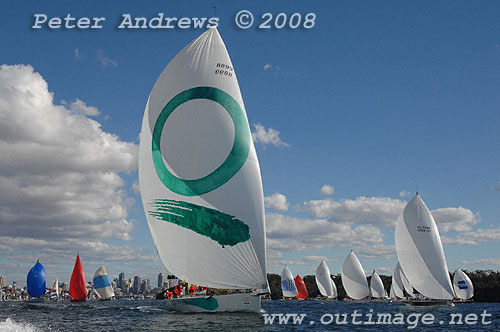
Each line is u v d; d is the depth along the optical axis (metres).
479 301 89.19
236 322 23.06
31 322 27.12
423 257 50.19
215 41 28.56
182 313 26.67
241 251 25.95
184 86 27.69
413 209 51.00
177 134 27.23
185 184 26.64
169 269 26.94
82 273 60.84
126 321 25.89
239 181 26.44
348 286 83.00
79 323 26.12
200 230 26.19
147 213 27.66
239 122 27.33
